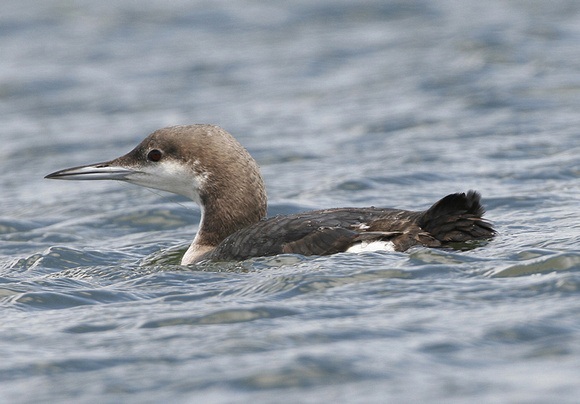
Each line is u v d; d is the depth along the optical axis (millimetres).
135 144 20312
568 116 19516
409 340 6625
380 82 24281
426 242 9078
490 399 5422
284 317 7445
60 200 16188
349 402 5566
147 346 6914
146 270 10031
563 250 8945
